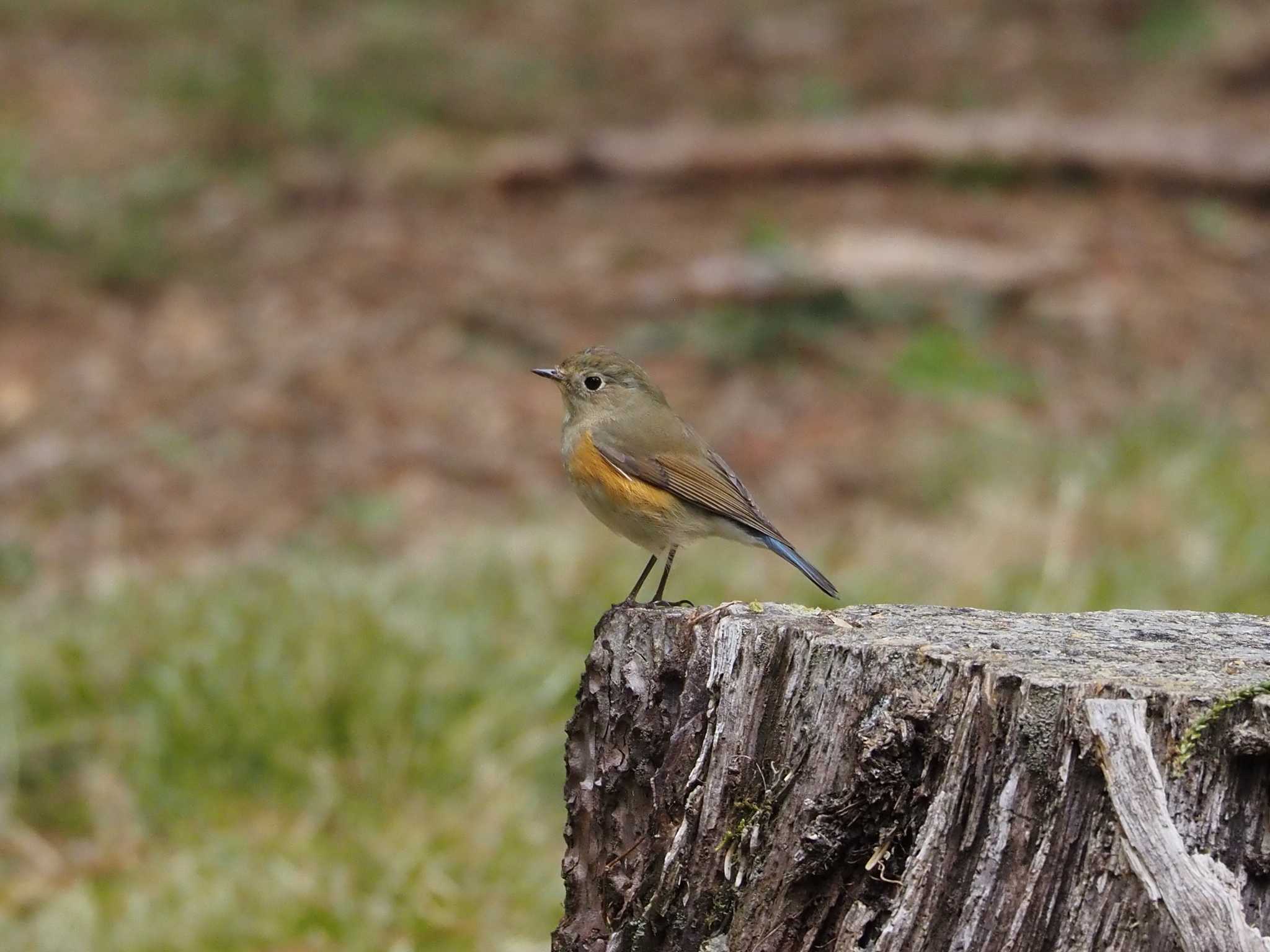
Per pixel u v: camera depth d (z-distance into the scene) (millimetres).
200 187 22000
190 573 12211
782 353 17688
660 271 19500
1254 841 4703
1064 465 14148
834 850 5230
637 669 5961
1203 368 17203
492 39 28125
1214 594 11352
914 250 19062
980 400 16625
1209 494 13195
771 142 22203
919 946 4980
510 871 9070
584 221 21312
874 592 11438
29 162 21844
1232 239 20469
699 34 29031
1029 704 4879
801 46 28234
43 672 10422
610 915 6000
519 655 10531
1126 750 4695
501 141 24141
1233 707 4719
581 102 25875
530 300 18922
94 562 13336
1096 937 4723
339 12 28234
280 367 17328
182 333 18125
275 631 10477
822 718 5336
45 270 19219
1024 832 4871
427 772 9742
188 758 9961
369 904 8789
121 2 27922
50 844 9688
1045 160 21844
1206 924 4547
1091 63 26984
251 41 26141
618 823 6020
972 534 12703
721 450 15680
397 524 14039
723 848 5570
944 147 21969
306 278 19547
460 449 15703
